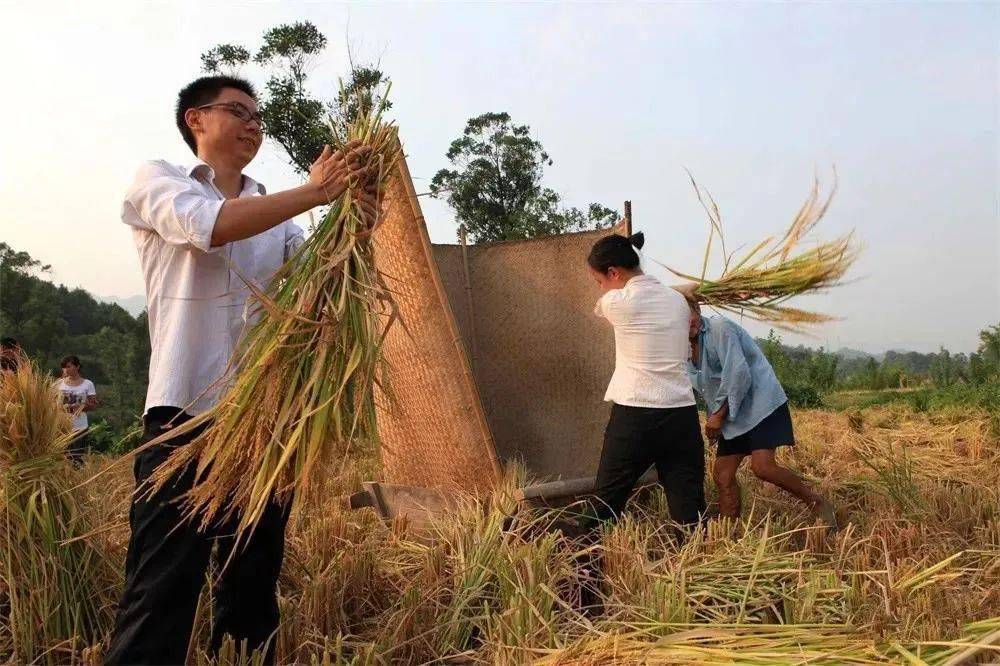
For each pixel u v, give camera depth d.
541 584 2.99
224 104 2.86
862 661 2.25
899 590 2.89
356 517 5.08
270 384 2.51
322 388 2.54
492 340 5.89
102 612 3.44
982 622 2.52
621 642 2.53
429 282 4.61
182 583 2.52
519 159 31.86
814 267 3.90
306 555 4.11
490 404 5.84
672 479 4.32
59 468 3.53
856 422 9.05
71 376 8.09
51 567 3.32
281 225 3.07
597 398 5.64
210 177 2.81
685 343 4.36
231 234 2.53
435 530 4.18
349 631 3.29
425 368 4.75
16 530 3.32
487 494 4.57
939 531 4.26
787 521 4.66
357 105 3.01
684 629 2.62
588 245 5.71
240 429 2.46
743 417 4.84
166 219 2.53
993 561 3.51
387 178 2.86
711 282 4.41
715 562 3.27
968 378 21.92
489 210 32.56
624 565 3.41
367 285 2.69
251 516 2.44
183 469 2.52
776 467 4.83
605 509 4.29
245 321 2.74
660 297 4.34
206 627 3.29
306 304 2.63
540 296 5.82
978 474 6.14
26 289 54.31
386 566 3.94
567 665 2.46
